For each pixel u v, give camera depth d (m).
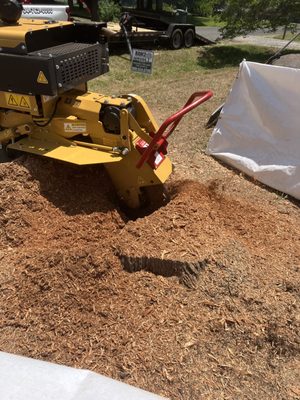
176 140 6.42
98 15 14.42
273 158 5.30
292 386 2.70
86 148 4.06
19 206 3.84
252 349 2.90
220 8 16.39
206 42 15.59
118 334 2.93
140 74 11.05
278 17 13.58
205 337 2.93
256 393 2.64
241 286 3.25
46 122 4.13
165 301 3.16
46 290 3.16
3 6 4.16
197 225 3.77
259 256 3.64
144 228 3.67
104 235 3.80
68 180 4.20
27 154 4.20
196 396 2.59
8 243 3.67
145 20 14.44
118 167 4.20
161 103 8.30
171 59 13.14
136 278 3.31
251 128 5.55
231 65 13.17
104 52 4.44
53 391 1.52
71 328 2.97
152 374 2.69
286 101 5.24
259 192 5.12
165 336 2.93
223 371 2.75
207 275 3.30
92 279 3.26
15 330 2.96
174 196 4.48
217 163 5.74
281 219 4.54
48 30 4.09
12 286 3.22
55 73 3.71
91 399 1.49
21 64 3.75
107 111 3.91
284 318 3.05
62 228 3.79
